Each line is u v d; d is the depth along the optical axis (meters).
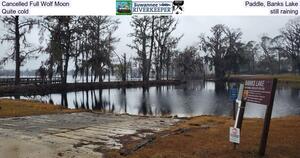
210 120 13.76
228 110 25.17
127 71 72.81
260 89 6.72
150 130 10.76
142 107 28.06
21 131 10.23
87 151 7.62
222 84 67.94
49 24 42.59
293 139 8.50
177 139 8.72
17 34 39.75
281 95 38.91
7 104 17.86
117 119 13.84
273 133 9.41
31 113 14.98
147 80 63.25
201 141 8.43
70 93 44.12
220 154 6.98
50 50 42.53
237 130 7.12
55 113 15.56
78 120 13.13
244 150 7.17
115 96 39.59
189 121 13.59
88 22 49.00
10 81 42.53
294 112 24.16
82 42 49.75
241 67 100.31
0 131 10.18
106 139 9.06
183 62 83.19
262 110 24.56
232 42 80.81
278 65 100.50
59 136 9.47
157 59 69.19
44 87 42.59
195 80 90.06
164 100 33.81
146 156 7.06
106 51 52.00
